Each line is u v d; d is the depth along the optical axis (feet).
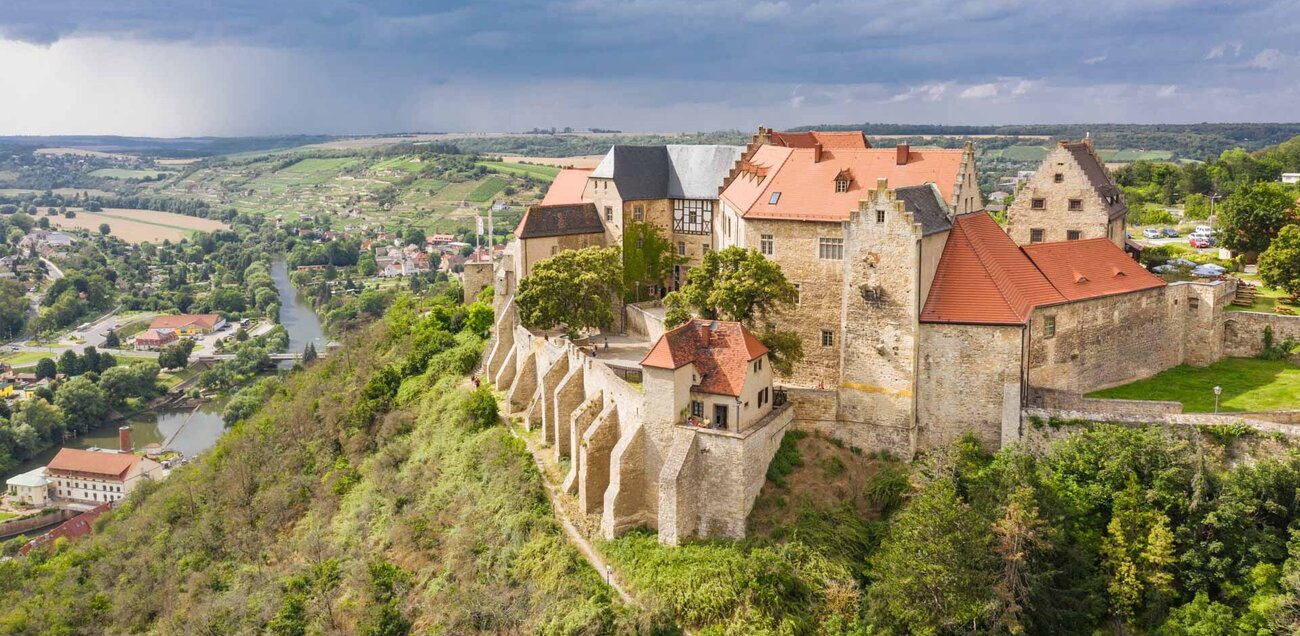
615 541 235.20
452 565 251.39
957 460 222.89
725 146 370.12
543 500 257.96
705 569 214.69
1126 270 278.67
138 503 448.24
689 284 269.85
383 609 240.53
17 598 354.33
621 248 367.04
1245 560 196.34
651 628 208.23
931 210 253.44
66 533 490.49
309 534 308.60
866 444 251.39
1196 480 202.18
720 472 227.61
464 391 347.77
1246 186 392.88
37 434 639.76
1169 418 223.71
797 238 272.10
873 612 203.31
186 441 654.94
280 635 251.80
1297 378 269.23
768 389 245.65
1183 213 555.69
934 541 197.16
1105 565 203.72
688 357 233.76
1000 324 234.99
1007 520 197.57
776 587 209.05
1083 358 260.62
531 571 233.96
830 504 236.63
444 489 289.12
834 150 296.71
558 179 419.13
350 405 393.50
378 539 284.00
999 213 497.87
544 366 311.27
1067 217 335.47
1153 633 194.80
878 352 247.91
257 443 410.72
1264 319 292.20
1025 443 234.38
